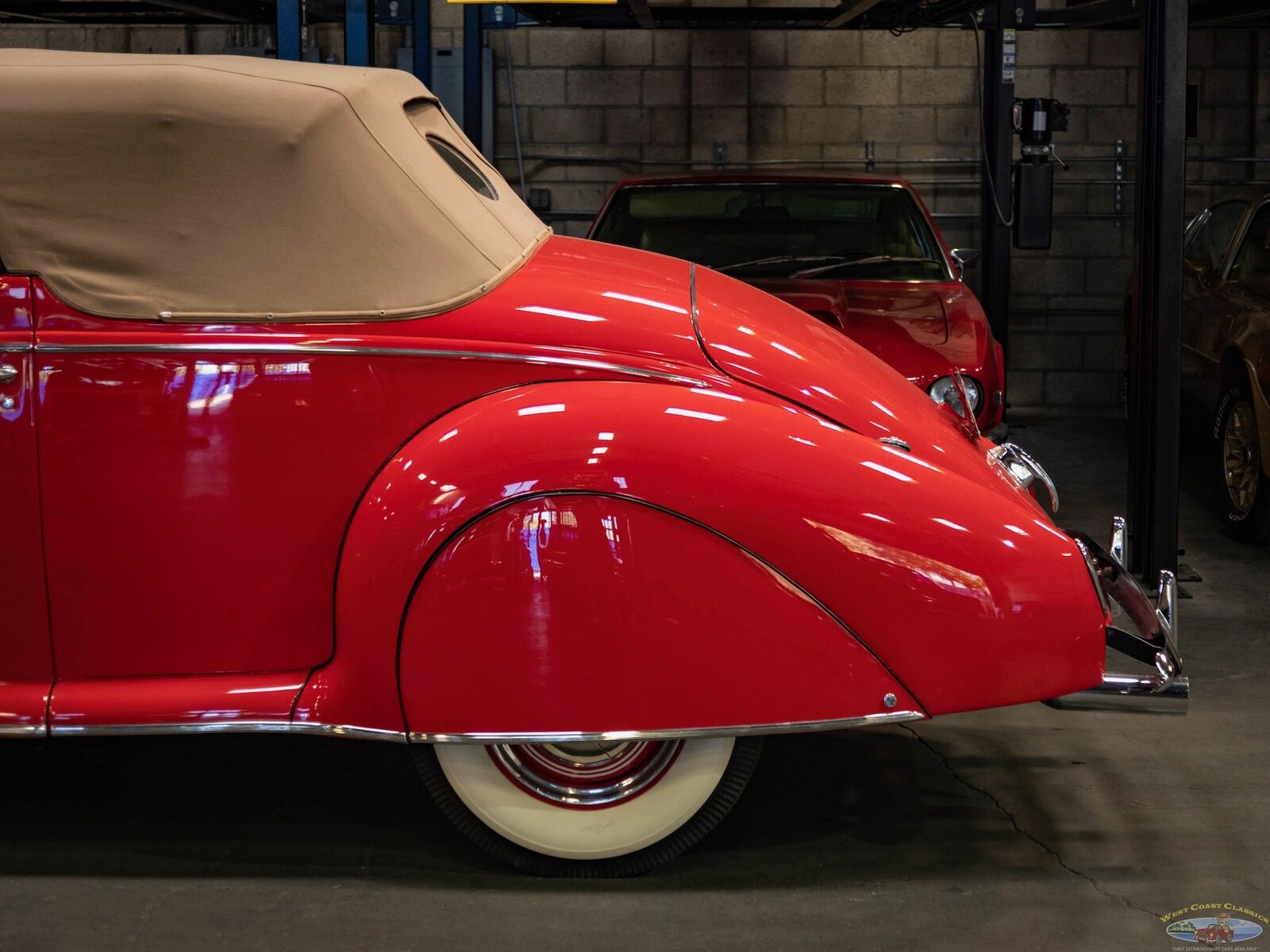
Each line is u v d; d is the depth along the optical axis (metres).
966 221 9.36
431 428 2.28
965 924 2.33
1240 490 5.46
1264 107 9.14
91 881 2.49
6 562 2.32
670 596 2.20
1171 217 4.51
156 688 2.34
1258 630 4.28
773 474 2.21
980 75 9.15
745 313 2.64
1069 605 2.30
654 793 2.45
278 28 5.23
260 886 2.47
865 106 9.25
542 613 2.20
